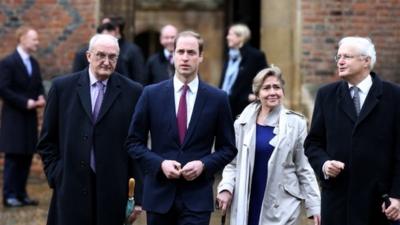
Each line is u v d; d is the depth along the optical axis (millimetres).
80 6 18625
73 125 9633
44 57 18734
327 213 9312
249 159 9969
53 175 9727
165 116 9453
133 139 9500
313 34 18219
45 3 18703
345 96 9273
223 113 9555
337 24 18203
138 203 9750
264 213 9938
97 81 9750
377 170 9109
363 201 9109
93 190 9641
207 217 9336
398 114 9156
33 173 18938
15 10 18766
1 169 19016
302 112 18141
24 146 15898
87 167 9562
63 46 18703
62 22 18688
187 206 9266
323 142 9508
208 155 9453
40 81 16281
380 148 9125
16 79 16000
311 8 18188
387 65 18188
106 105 9680
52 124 9781
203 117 9453
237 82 16344
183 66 9445
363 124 9141
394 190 9047
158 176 9320
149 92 9570
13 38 18797
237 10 25781
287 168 10023
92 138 9602
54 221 9828
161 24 40031
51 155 9781
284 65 18375
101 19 18875
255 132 10047
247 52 16375
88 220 9594
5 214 14891
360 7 18172
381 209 9141
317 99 9539
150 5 39906
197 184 9352
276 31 18391
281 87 10094
